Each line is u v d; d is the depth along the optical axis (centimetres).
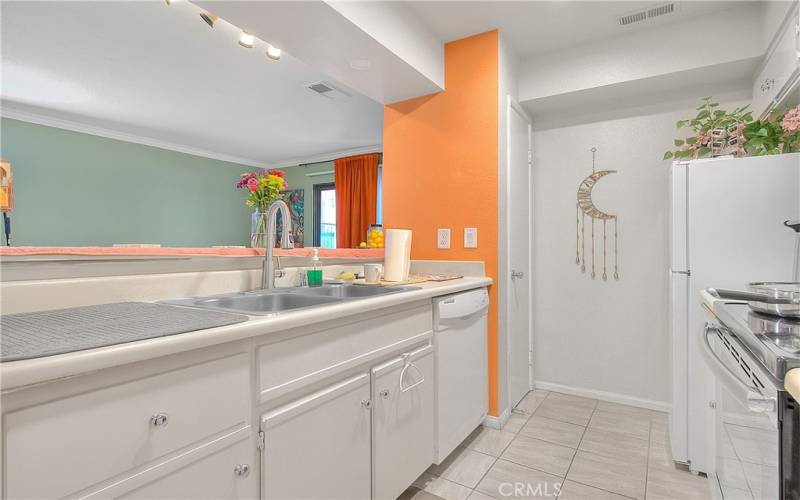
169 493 77
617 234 262
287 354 103
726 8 208
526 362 272
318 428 111
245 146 529
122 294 122
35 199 411
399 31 197
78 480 65
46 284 106
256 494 95
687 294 172
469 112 232
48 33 248
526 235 272
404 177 254
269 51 248
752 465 89
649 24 222
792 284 106
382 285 180
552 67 252
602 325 266
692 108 243
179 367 79
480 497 158
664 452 193
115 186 468
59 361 60
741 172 162
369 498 131
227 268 155
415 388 156
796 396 59
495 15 212
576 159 274
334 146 528
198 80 318
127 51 272
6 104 375
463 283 194
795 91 175
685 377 174
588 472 176
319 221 595
